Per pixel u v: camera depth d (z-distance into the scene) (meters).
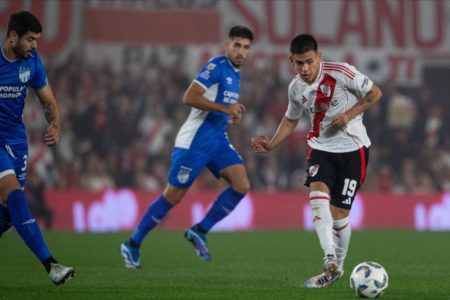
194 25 78.50
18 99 25.36
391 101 77.44
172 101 75.94
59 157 71.69
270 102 75.94
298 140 71.81
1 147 25.44
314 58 24.56
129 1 77.56
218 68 32.03
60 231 55.28
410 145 75.94
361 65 80.00
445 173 74.88
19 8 75.19
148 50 77.81
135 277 28.58
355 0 79.75
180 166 32.31
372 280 22.38
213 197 61.22
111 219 60.22
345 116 24.66
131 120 74.19
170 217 60.25
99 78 76.12
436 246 42.75
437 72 80.75
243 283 26.59
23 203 23.52
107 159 70.81
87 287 25.19
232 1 78.69
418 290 24.61
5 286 25.48
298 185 71.19
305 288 24.83
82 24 76.81
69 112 73.62
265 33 78.81
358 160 25.70
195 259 36.41
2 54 24.83
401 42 80.19
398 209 62.53
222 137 32.84
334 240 26.27
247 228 60.91
